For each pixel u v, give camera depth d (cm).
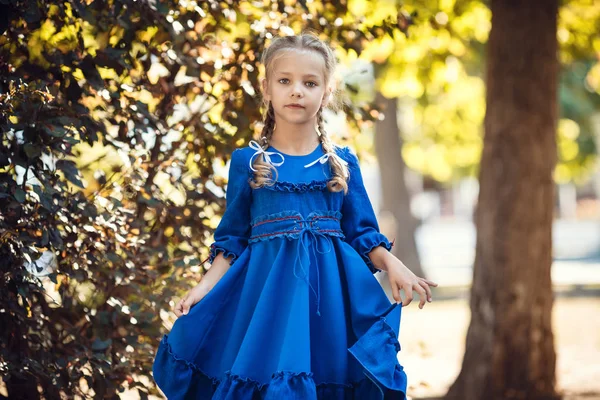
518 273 671
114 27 430
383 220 2003
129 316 399
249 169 314
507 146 673
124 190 405
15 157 356
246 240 320
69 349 397
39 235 369
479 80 1598
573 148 2208
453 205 4384
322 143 320
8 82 362
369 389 292
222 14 434
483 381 676
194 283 432
